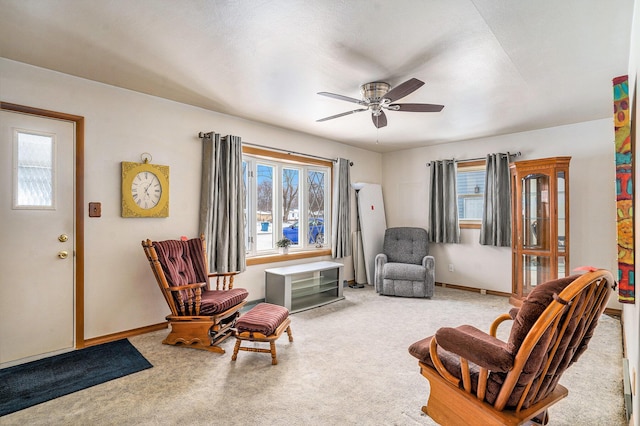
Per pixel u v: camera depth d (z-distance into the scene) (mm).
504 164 4570
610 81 2777
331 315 3754
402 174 5789
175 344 2863
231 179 3666
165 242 3018
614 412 1923
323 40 2127
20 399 2014
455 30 2002
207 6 1782
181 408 1929
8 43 2203
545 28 1972
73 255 2764
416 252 4965
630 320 2105
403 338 3047
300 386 2184
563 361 1494
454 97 3168
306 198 4945
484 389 1455
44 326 2617
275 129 4305
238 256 3750
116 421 1810
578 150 4043
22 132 2525
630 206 1693
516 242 4223
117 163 2988
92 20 1925
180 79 2793
